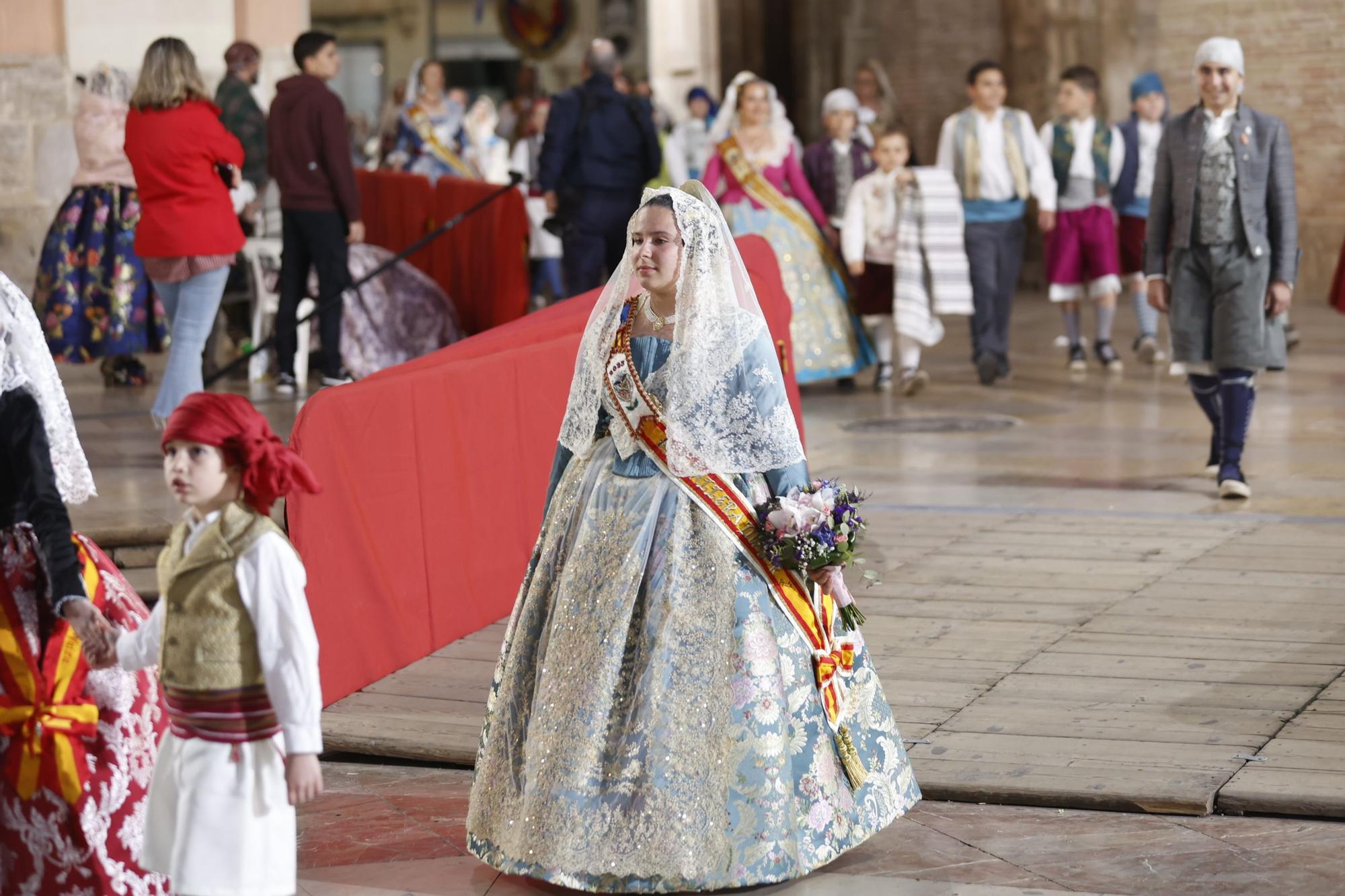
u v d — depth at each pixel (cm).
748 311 441
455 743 551
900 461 998
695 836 415
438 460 657
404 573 637
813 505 428
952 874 443
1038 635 645
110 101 1138
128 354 1162
